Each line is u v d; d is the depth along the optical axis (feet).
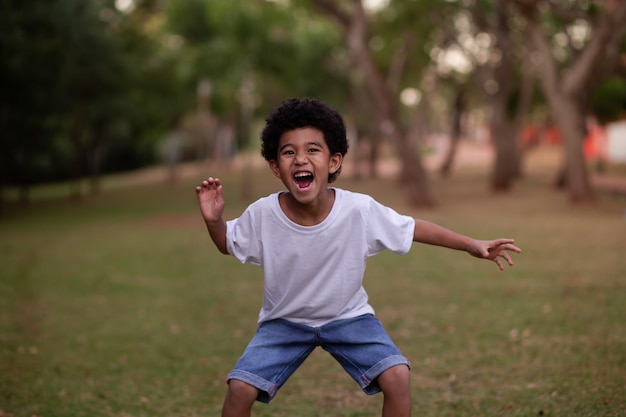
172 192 88.94
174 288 26.73
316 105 9.03
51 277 29.27
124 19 68.13
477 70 75.77
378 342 9.27
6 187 108.88
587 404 12.68
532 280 25.94
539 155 141.38
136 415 13.19
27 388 14.71
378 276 28.35
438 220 49.52
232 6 68.28
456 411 12.91
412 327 19.63
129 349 18.01
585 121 64.18
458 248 9.37
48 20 50.88
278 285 9.39
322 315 9.37
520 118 84.69
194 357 17.24
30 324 20.80
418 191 61.26
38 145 74.23
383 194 77.10
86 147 106.22
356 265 9.29
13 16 47.85
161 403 13.87
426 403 13.41
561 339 17.34
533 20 54.85
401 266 30.66
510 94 92.12
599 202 58.95
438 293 24.39
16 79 53.11
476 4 70.74
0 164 69.67
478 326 19.30
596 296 22.49
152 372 15.98
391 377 9.03
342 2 82.33
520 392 13.65
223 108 97.96
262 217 9.27
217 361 16.87
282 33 74.69
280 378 9.29
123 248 38.47
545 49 56.03
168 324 20.85
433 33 75.31
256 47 71.00
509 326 19.07
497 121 76.48
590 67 55.26
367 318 9.52
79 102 68.54
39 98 56.34
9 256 35.65
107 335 19.51
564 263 29.53
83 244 40.45
